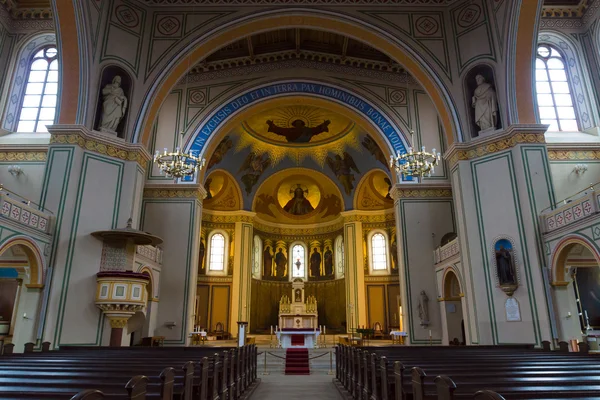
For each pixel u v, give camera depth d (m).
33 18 18.56
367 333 20.69
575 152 16.27
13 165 16.39
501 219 14.34
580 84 17.52
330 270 29.27
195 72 21.66
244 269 26.50
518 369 5.89
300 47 21.39
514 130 14.48
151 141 20.78
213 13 17.27
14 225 11.62
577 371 5.66
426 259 19.64
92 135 14.77
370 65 21.66
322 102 21.61
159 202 20.20
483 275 14.38
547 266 13.12
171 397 4.20
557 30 17.88
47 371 5.89
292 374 13.90
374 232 27.34
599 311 17.72
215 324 25.83
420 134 20.95
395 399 5.49
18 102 17.88
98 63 15.39
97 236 14.17
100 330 13.59
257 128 26.11
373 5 17.36
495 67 15.55
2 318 18.39
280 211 30.20
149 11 17.23
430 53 16.86
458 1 16.97
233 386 8.38
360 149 26.23
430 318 18.92
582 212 11.62
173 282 19.20
